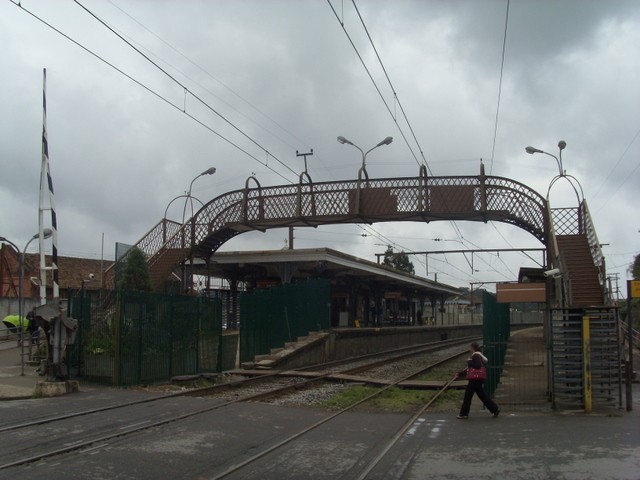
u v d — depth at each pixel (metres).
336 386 18.70
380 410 13.74
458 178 24.66
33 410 11.72
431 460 8.48
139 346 16.39
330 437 10.28
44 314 14.31
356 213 24.89
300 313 29.17
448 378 22.23
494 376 15.22
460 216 24.78
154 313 17.12
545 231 23.61
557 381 12.72
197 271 37.62
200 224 28.30
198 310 19.33
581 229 23.09
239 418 11.75
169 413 11.88
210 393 15.71
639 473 7.43
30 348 20.55
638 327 30.55
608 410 12.49
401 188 25.00
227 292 36.22
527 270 22.72
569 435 9.83
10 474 7.35
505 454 8.65
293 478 7.64
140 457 8.35
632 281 12.55
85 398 13.52
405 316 68.81
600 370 12.92
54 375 14.41
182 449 8.91
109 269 25.62
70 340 14.73
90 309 16.95
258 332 24.61
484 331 15.20
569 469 7.68
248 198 27.11
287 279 34.53
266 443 9.70
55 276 14.98
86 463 7.96
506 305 26.56
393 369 26.55
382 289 53.38
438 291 65.25
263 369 22.62
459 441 9.75
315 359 27.97
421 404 14.56
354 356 33.75
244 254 33.81
